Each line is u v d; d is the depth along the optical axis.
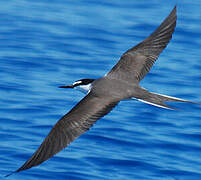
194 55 22.69
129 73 10.20
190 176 13.73
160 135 15.60
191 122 16.55
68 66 20.62
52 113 16.64
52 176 13.30
